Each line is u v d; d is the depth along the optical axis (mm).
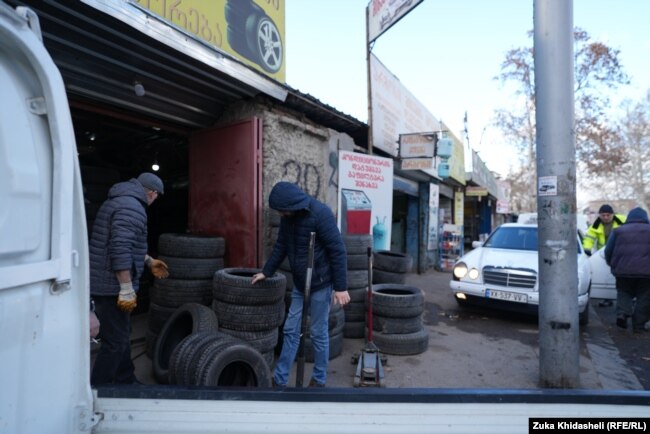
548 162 3941
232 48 5164
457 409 1553
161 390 1536
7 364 1196
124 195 2967
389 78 9516
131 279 2965
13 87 1341
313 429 1529
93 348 4098
